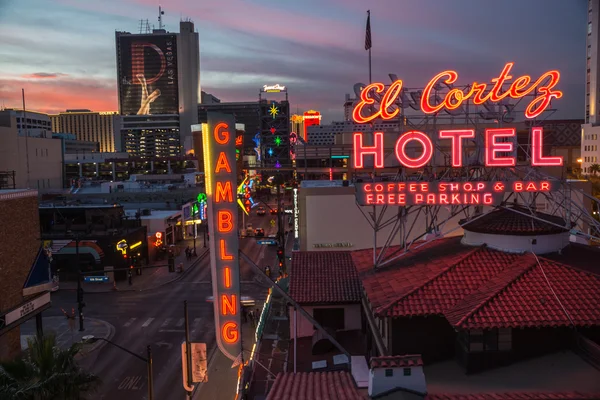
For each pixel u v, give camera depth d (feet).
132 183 393.70
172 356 126.31
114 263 207.21
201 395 105.09
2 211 112.88
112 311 166.20
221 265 82.53
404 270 80.23
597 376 59.00
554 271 69.10
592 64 515.91
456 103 91.25
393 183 87.20
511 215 82.07
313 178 337.52
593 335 64.59
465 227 83.25
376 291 74.28
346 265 105.81
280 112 634.02
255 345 102.73
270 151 625.00
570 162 505.66
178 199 341.00
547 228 76.54
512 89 91.81
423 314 64.85
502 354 63.00
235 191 82.48
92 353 128.47
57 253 206.80
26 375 73.15
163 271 223.51
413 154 101.40
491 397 46.96
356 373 61.93
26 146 382.01
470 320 59.98
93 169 619.67
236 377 113.50
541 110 90.89
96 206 237.66
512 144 89.71
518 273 68.74
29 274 121.60
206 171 82.58
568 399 46.62
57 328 149.79
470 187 86.53
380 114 91.45
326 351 90.22
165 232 259.19
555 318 60.08
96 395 104.58
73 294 189.37
